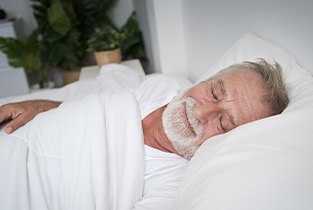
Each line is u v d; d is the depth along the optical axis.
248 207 0.44
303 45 0.85
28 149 0.83
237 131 0.63
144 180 0.87
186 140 0.82
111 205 0.77
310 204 0.40
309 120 0.57
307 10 0.80
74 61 3.06
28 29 3.32
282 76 0.84
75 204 0.73
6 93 3.06
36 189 0.75
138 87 1.24
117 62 2.10
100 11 3.14
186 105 0.83
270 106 0.76
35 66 2.94
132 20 3.08
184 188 0.62
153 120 0.94
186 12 1.74
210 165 0.58
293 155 0.49
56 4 2.75
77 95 1.34
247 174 0.49
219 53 1.42
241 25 1.17
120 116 0.89
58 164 0.81
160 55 1.94
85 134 0.81
